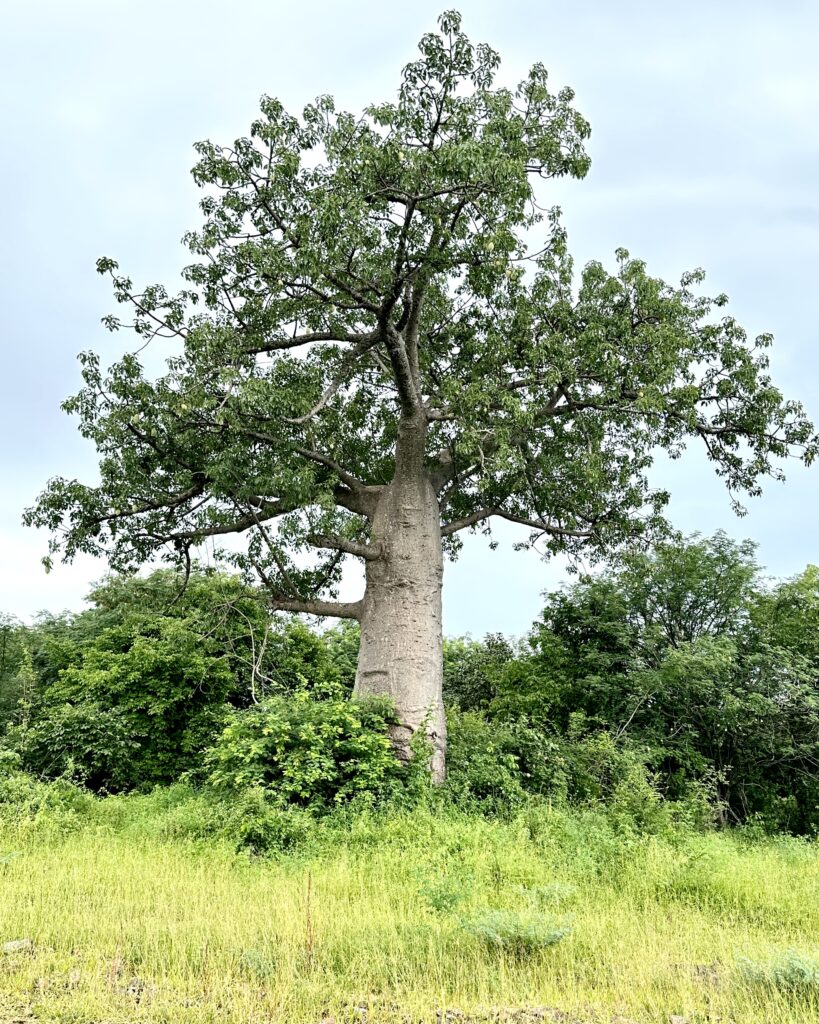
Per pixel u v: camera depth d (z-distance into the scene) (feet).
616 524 60.18
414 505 51.83
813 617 70.28
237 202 50.26
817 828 64.75
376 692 49.03
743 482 59.88
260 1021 17.69
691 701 67.26
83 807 45.34
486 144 44.52
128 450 49.52
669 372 51.90
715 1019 18.49
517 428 50.80
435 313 57.82
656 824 42.55
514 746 53.98
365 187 45.50
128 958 21.49
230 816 37.81
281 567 53.21
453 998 19.48
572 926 23.56
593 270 53.52
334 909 25.71
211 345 47.39
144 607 83.71
